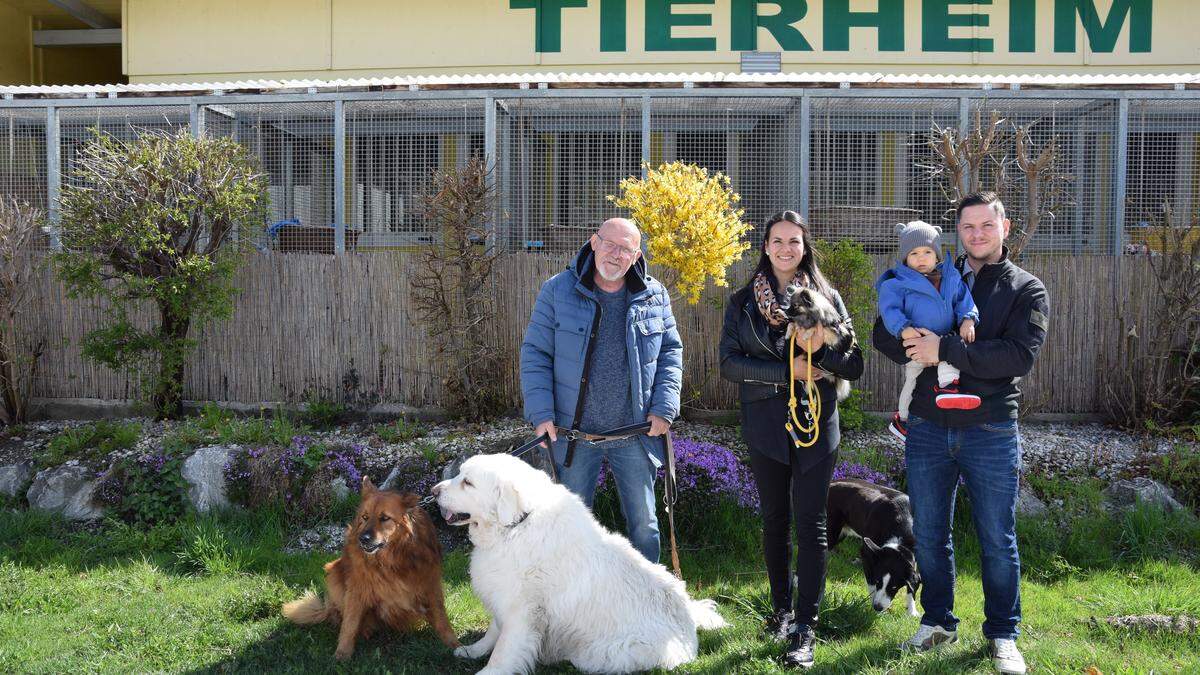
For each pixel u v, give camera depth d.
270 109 8.85
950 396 3.55
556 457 4.02
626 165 8.71
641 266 4.11
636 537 4.10
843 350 3.67
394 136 9.09
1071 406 7.76
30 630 4.18
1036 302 3.55
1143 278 7.64
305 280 8.01
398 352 7.94
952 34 11.75
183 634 4.11
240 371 8.09
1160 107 8.34
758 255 7.80
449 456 6.53
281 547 5.78
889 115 8.78
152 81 12.25
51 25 14.64
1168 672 3.69
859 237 8.18
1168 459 6.36
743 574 5.11
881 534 4.47
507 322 7.83
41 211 8.05
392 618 3.97
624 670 3.54
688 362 7.75
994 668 3.64
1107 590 4.80
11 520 6.04
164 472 6.29
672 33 11.89
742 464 6.36
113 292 8.05
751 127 8.82
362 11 12.04
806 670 3.64
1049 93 7.99
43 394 8.28
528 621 3.55
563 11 11.91
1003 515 3.63
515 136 8.74
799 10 11.81
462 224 7.50
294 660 3.85
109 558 5.42
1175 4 11.57
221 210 7.36
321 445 6.54
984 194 3.67
